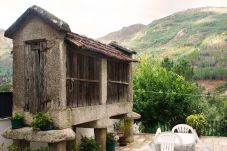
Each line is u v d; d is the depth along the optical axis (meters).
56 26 7.36
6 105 8.52
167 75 17.20
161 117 16.27
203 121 13.02
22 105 8.07
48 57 7.62
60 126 7.44
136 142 12.16
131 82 12.02
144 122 16.50
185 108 16.59
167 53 77.62
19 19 7.86
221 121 15.34
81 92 8.53
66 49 7.79
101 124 9.47
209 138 12.85
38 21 7.73
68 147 8.45
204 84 55.12
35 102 7.84
